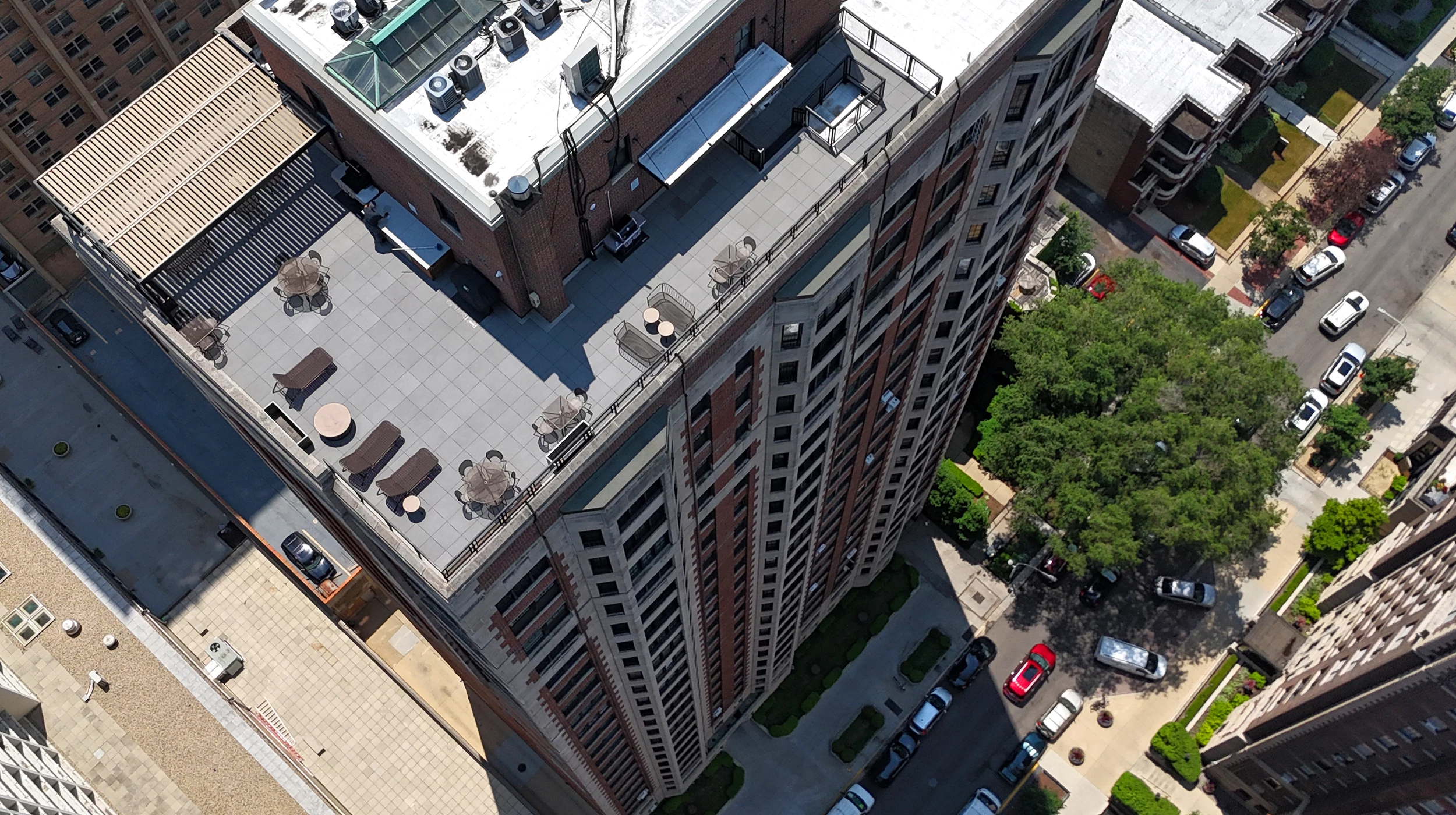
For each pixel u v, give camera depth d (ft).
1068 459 334.65
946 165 168.66
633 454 142.10
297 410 145.28
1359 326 408.67
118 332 383.86
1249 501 330.34
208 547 362.53
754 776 350.84
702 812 345.10
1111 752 356.38
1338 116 442.50
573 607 167.02
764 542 226.58
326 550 355.36
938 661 364.99
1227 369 331.16
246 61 155.53
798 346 163.84
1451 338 405.59
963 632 369.30
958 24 164.86
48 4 315.17
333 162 158.71
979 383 391.86
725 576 220.02
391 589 196.95
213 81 154.81
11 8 310.04
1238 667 361.51
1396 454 386.93
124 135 152.56
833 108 160.66
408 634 353.72
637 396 136.46
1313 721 295.28
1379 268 416.26
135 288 148.97
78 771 313.32
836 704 359.66
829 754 353.51
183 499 368.48
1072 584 375.25
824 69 162.40
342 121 145.07
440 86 136.36
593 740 228.63
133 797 313.12
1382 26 453.17
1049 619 370.94
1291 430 361.71
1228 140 430.20
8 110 328.70
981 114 164.76
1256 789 342.23
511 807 330.13
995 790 351.67
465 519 139.23
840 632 367.45
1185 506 322.75
